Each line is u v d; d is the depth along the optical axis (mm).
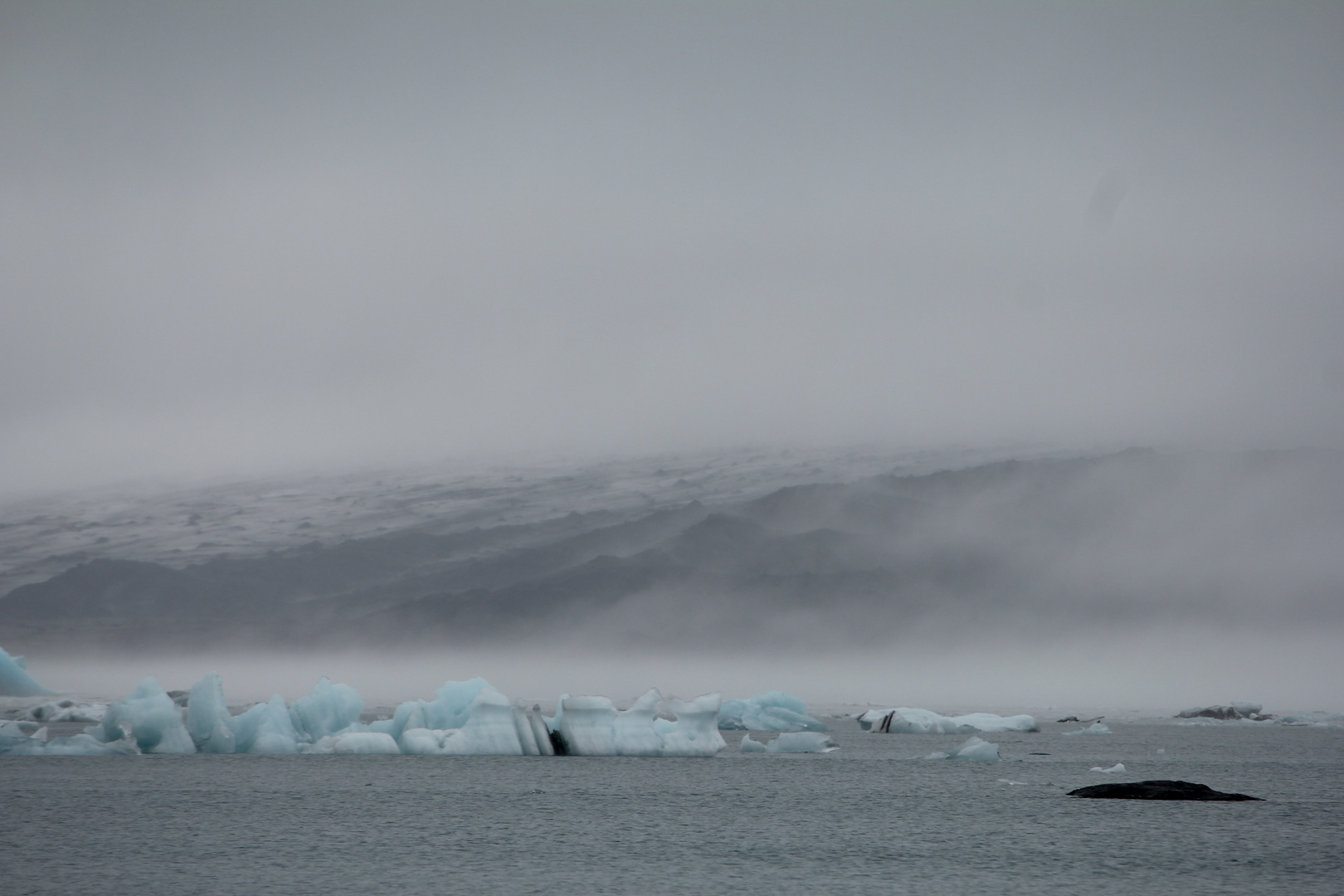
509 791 79250
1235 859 53406
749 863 52156
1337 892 46500
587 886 46688
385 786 81500
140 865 50906
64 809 69000
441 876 48625
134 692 103375
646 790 81062
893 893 45812
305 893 45188
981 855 54469
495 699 100312
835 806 72375
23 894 45188
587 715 100312
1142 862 52594
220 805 71125
